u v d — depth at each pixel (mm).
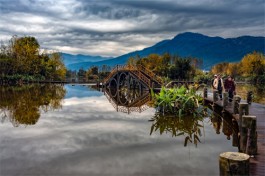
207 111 20281
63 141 12062
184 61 61375
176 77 60750
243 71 75188
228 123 15961
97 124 15992
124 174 8148
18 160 9531
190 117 18109
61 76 79625
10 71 61562
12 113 20297
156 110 20625
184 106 18516
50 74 75000
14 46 64625
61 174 8242
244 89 40719
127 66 42688
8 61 59312
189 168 8570
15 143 11789
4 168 8758
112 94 39250
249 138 8219
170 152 10312
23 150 10727
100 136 12953
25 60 65000
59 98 31844
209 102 22344
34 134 13477
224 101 17375
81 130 14320
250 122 8172
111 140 12164
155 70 61562
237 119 13492
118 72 45750
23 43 68688
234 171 5016
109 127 15086
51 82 68875
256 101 25297
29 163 9211
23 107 23641
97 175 8125
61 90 46094
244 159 5016
